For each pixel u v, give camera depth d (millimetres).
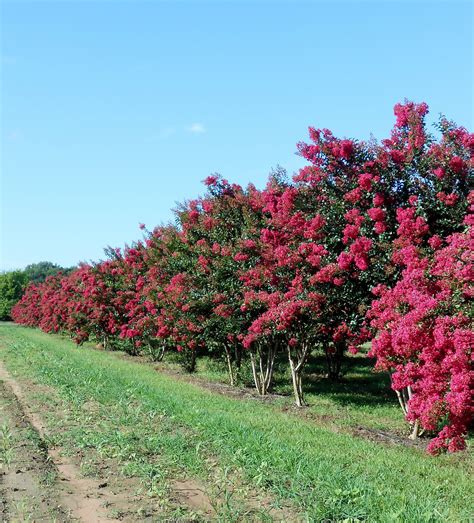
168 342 21344
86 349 27500
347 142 11664
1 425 9414
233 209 15922
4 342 28797
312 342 12664
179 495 6219
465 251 7805
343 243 12055
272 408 12148
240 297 14664
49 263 103125
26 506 5863
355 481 6145
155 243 20656
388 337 8297
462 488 6777
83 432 8766
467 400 6637
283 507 5734
